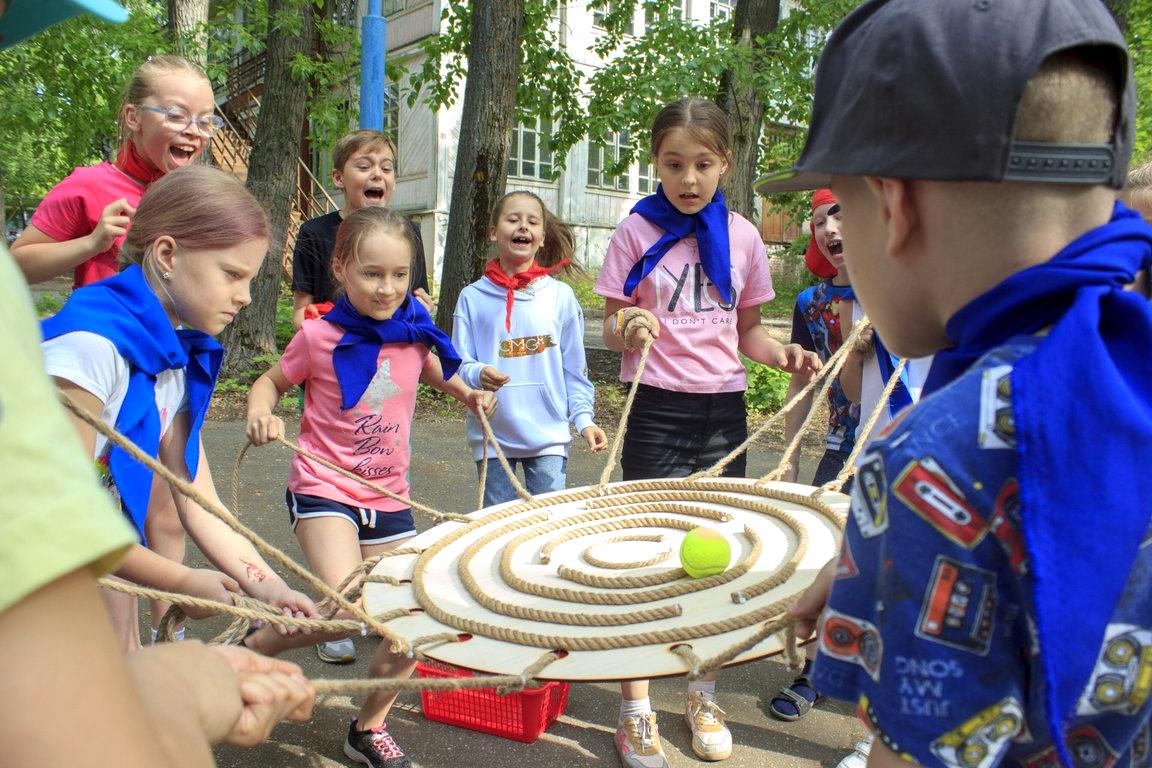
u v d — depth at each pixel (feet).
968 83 2.69
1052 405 2.57
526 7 34.32
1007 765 2.94
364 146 12.95
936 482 2.67
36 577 1.77
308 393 9.71
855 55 3.09
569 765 8.38
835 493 6.70
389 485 9.72
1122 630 2.64
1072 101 2.70
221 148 46.29
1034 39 2.66
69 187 9.55
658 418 10.78
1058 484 2.55
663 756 8.31
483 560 6.04
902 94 2.84
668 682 10.24
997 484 2.62
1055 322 2.76
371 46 21.83
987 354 2.79
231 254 6.81
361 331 9.67
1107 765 2.83
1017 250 2.79
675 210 10.87
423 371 10.48
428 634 4.89
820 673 3.00
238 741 2.95
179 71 9.79
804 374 10.51
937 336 3.14
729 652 4.13
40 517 1.80
